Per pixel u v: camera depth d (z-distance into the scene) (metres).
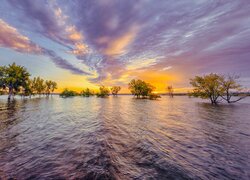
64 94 144.62
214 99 49.28
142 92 99.81
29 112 26.72
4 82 60.31
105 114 25.97
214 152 9.03
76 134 12.85
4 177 6.02
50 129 14.64
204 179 6.09
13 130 13.84
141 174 6.32
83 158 7.84
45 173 6.33
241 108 35.00
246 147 9.88
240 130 14.41
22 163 7.29
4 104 42.81
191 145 10.26
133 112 28.83
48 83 131.25
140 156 8.25
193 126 16.28
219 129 14.80
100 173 6.26
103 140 11.05
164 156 8.31
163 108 36.50
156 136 12.40
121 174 6.27
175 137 12.11
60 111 29.92
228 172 6.71
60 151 8.88
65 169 6.66
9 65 62.53
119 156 8.20
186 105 45.38
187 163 7.52
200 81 48.81
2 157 7.99
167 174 6.38
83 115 24.69
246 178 6.24
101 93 140.75
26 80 69.88
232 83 45.12
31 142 10.58
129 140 11.22
